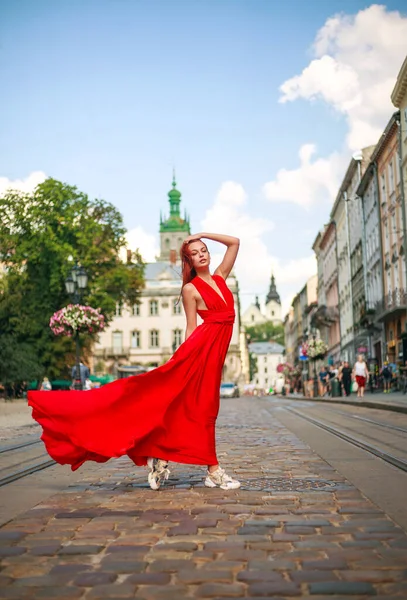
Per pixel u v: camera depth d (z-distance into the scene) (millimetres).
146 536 4551
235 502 5672
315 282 106000
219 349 6336
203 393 6312
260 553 4090
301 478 6953
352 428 13336
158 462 6383
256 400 50594
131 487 6613
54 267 48062
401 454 8680
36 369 40969
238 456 9102
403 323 42031
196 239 6336
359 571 3717
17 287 46688
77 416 6160
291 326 139875
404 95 40688
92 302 48781
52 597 3396
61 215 48844
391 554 4023
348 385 36406
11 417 22266
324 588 3443
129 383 6180
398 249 43781
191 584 3568
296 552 4090
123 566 3871
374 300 52375
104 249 50188
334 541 4340
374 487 6293
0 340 40625
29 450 10461
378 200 48969
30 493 6348
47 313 48344
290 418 18375
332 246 77062
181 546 4262
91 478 7336
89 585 3559
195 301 6301
